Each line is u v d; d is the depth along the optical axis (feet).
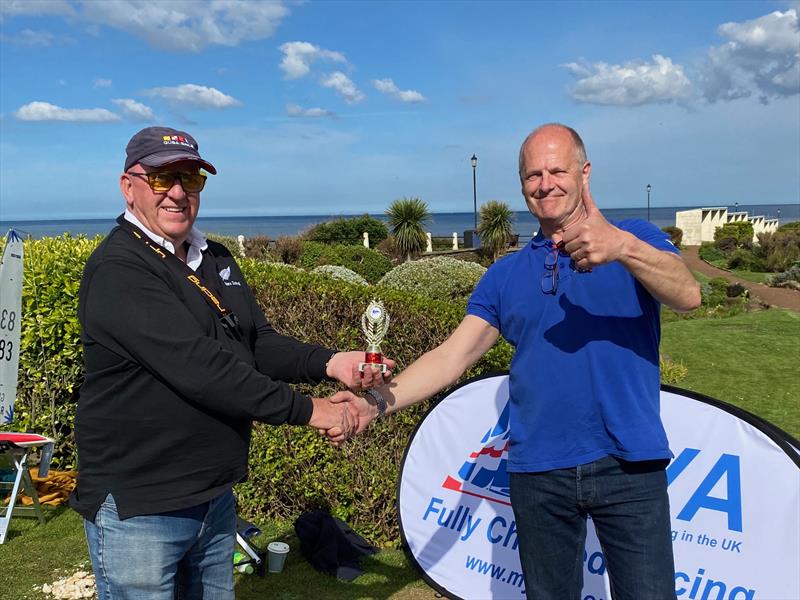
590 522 10.88
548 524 7.81
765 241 96.48
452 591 11.84
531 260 8.20
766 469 9.71
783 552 9.29
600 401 7.45
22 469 14.56
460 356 8.87
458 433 12.64
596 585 10.62
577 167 7.89
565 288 7.74
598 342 7.53
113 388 6.88
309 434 14.33
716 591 9.62
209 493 7.17
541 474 7.76
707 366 34.58
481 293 8.84
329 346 14.58
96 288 6.91
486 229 87.56
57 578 12.66
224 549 7.72
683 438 10.49
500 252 86.94
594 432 7.52
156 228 7.38
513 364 8.24
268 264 17.97
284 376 8.49
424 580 12.21
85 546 13.99
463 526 12.15
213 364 6.70
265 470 14.83
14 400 15.24
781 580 9.20
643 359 7.56
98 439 6.97
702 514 10.03
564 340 7.67
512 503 8.21
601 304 7.55
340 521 13.78
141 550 6.91
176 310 6.85
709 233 140.15
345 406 7.87
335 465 14.21
